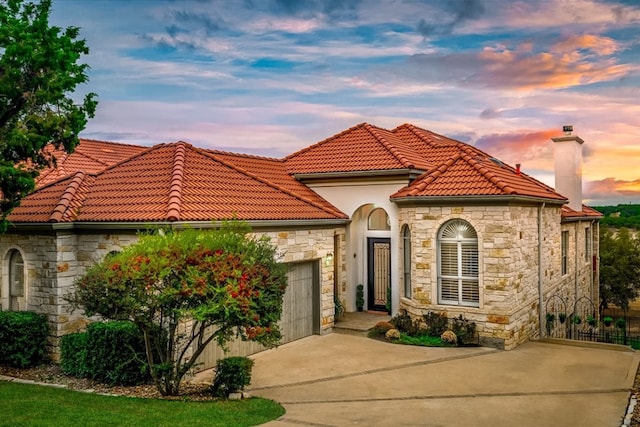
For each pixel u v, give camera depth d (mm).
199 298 10211
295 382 12641
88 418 8805
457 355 15156
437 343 16234
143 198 14898
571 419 9820
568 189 24922
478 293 16500
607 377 12867
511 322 16016
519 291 16812
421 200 17062
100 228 14102
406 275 18766
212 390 11312
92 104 13047
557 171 25172
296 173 21219
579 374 13141
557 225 22109
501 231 15961
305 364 14320
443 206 16859
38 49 11812
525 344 16844
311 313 18094
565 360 14594
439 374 13195
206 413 9375
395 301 19297
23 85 11977
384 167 19203
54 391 11320
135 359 11680
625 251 36375
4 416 8898
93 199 15617
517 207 16734
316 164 21344
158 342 11305
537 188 20000
